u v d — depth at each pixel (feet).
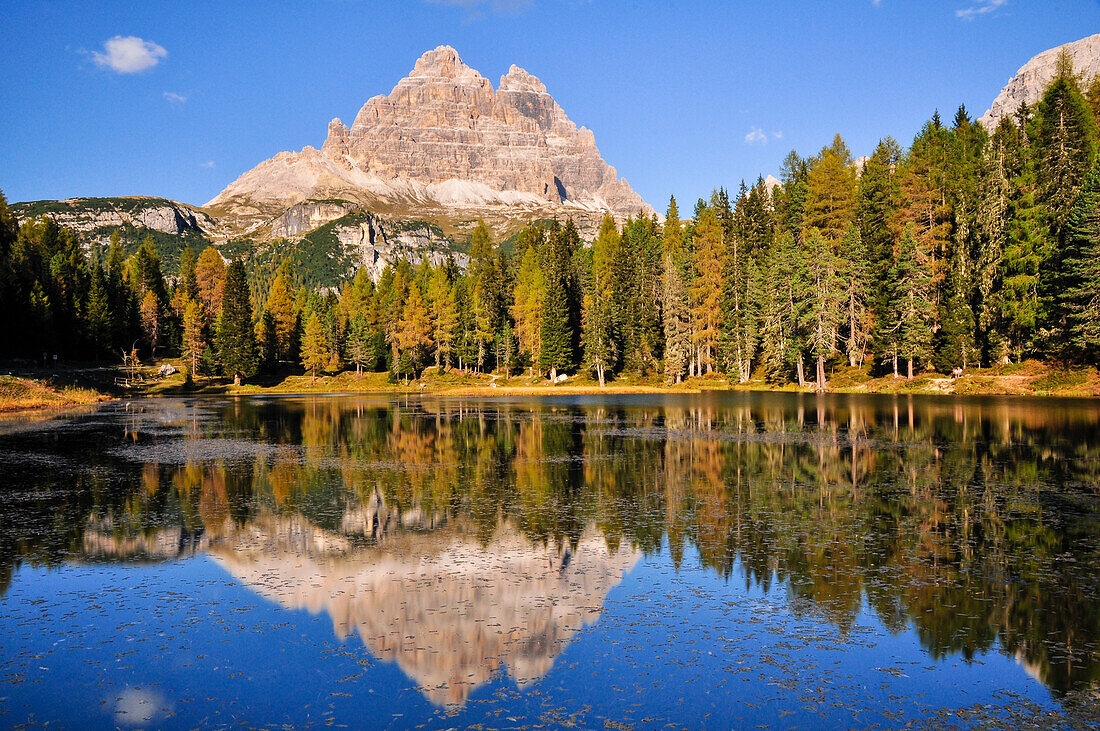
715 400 219.82
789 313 251.60
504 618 41.98
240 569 51.72
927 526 61.46
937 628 39.96
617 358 328.49
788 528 61.31
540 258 401.49
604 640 38.88
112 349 383.86
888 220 251.19
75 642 39.32
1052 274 193.36
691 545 56.49
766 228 301.22
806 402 197.77
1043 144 218.18
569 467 94.99
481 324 361.51
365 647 38.24
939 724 30.30
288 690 33.68
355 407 224.33
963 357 214.69
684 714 31.17
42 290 326.65
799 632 39.73
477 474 90.48
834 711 31.37
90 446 122.01
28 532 62.23
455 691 33.45
